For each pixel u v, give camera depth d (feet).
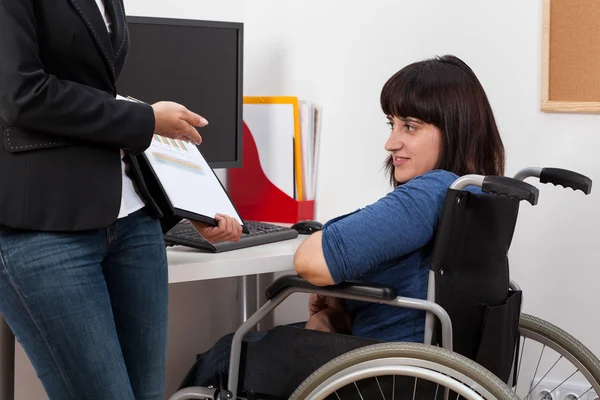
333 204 8.06
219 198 5.31
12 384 5.55
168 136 4.25
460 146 5.31
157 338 4.52
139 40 6.67
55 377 3.99
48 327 3.88
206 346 8.46
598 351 6.97
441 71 5.34
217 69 7.14
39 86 3.62
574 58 6.81
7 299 3.87
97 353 3.97
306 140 7.68
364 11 7.67
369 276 5.32
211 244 5.94
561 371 7.09
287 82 8.27
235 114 7.30
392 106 5.40
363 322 5.45
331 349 5.16
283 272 8.13
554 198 7.00
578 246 6.97
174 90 6.90
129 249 4.33
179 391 5.61
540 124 7.02
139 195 4.38
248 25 8.48
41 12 3.74
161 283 4.52
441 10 7.30
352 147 7.84
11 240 3.80
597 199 6.87
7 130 3.76
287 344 5.29
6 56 3.59
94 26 3.91
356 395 4.99
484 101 5.42
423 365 4.64
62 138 3.84
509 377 5.92
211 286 8.40
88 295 3.95
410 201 5.00
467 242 5.01
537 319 5.83
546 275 7.11
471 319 5.19
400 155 5.45
